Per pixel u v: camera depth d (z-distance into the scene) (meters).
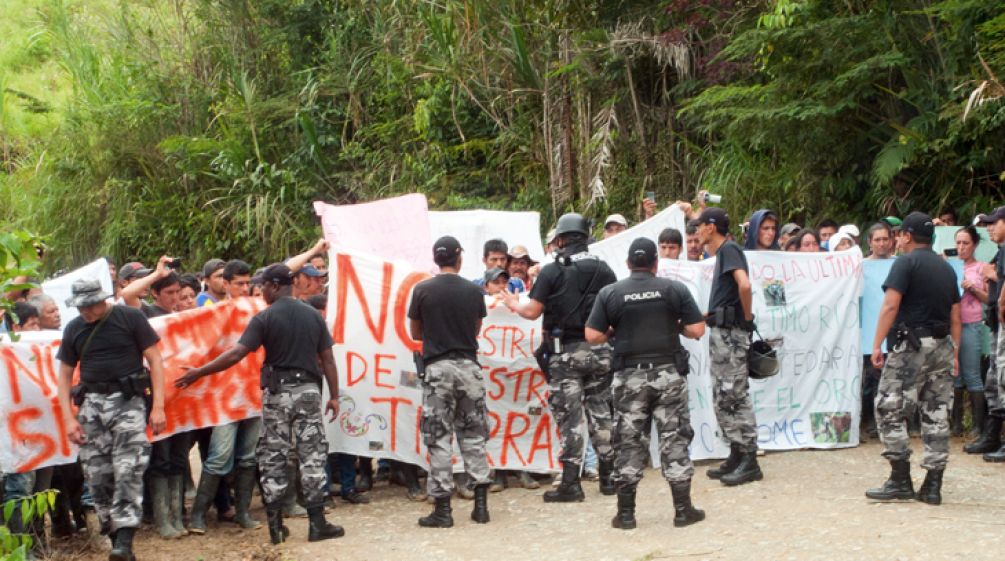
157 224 19.55
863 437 9.58
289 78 20.23
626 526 6.70
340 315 8.03
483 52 16.16
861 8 11.76
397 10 17.84
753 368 7.73
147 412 6.73
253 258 18.52
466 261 10.45
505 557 6.26
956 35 10.86
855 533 6.21
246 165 18.50
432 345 7.12
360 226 9.34
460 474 8.11
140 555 6.65
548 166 16.50
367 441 7.94
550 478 8.55
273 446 6.82
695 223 8.93
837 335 9.14
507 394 8.23
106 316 6.41
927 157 11.34
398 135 18.36
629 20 15.03
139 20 22.80
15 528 6.52
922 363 6.79
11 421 6.52
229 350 6.72
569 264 7.51
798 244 10.12
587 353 7.48
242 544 6.89
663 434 6.69
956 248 9.34
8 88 25.38
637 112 15.09
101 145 20.02
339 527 6.97
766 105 12.05
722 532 6.44
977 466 8.10
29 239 5.41
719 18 13.62
